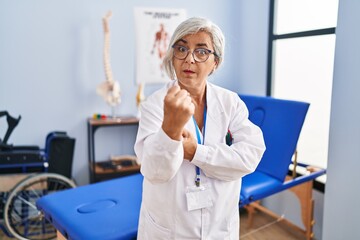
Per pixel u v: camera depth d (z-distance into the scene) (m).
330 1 2.48
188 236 1.05
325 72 2.57
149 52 3.18
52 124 2.98
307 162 2.76
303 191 2.42
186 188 1.01
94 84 3.05
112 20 3.02
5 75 2.78
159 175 0.87
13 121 2.53
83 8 2.92
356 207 1.84
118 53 3.08
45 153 2.57
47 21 2.84
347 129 1.85
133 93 3.20
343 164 1.89
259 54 3.15
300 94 2.81
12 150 2.52
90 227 1.57
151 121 0.97
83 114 3.06
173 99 0.77
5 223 2.37
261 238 2.61
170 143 0.82
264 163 2.27
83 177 3.15
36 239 2.46
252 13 3.21
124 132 3.24
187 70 0.94
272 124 2.27
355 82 1.79
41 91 2.90
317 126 2.67
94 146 3.06
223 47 0.98
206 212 1.05
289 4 2.85
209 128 1.06
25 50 2.81
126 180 2.17
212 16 3.34
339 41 1.86
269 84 3.06
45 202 1.84
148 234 1.10
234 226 1.14
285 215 2.87
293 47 2.85
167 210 1.03
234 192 1.10
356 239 1.85
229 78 3.47
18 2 2.73
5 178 2.46
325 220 2.04
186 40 0.94
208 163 0.96
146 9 3.11
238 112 1.11
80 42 2.95
